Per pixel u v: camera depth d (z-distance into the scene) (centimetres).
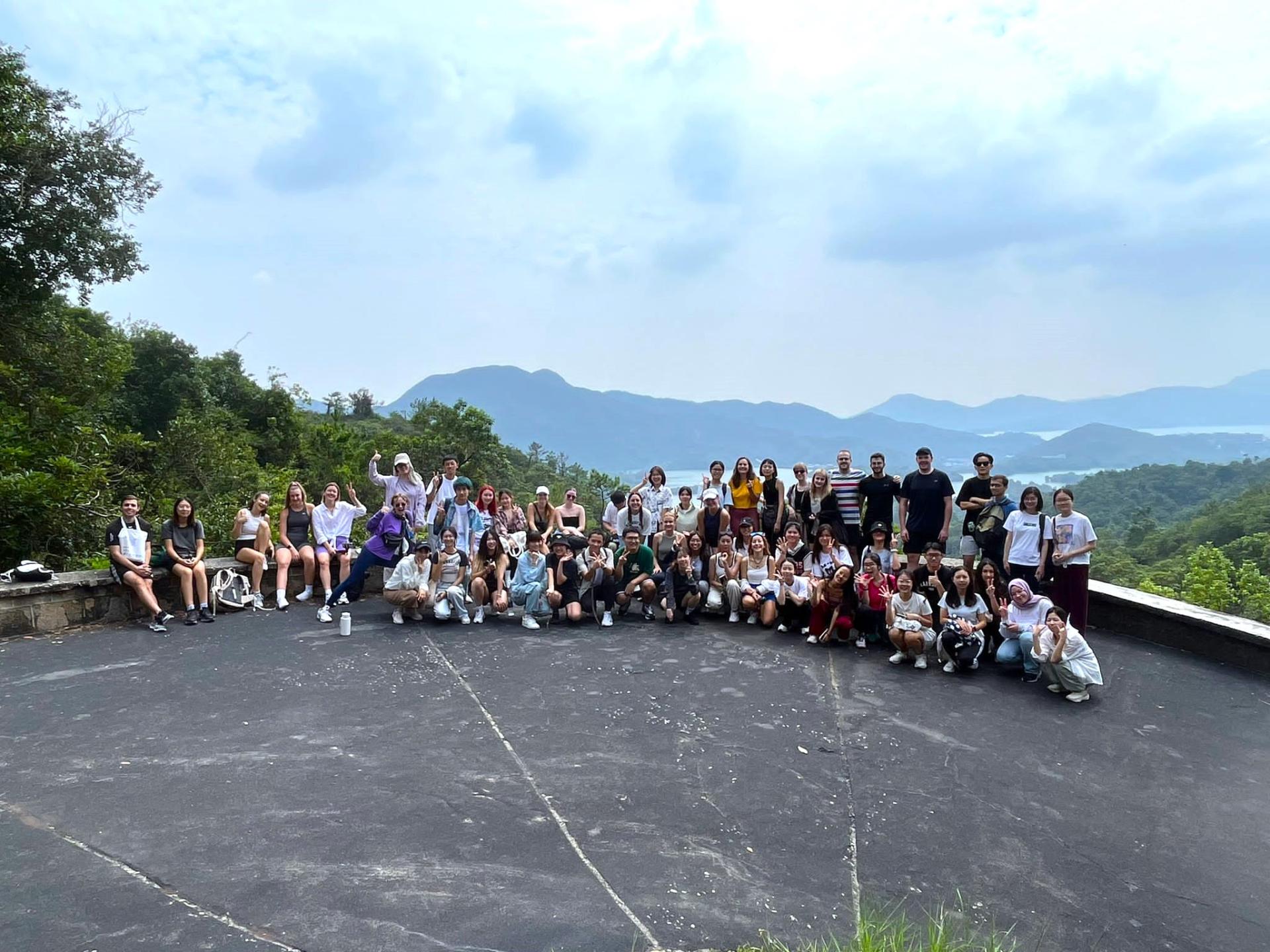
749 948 350
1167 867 450
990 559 900
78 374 1964
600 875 401
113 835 416
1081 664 690
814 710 658
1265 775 568
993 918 392
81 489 1307
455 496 971
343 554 1002
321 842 417
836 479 1023
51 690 639
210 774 495
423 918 355
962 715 661
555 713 626
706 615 976
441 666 736
